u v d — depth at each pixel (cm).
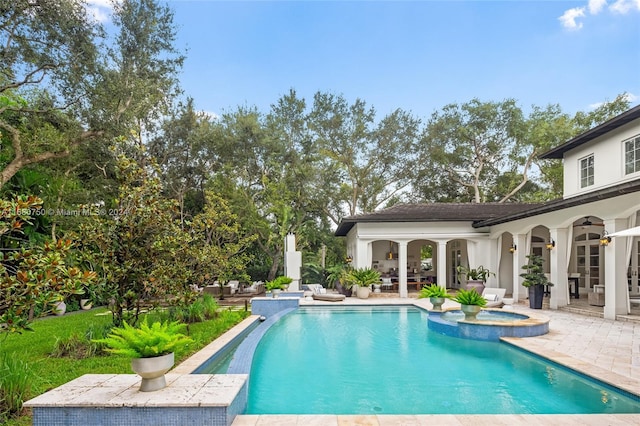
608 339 823
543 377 632
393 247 2328
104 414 379
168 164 2252
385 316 1300
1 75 1265
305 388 602
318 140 2964
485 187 3288
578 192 1421
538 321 897
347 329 1080
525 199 3256
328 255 2938
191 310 1008
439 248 1869
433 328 1023
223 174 2297
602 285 1350
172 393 406
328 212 2998
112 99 1451
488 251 1855
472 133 2984
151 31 1853
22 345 761
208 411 382
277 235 2417
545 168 2995
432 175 3186
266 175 2567
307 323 1177
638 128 1148
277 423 412
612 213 1068
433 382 623
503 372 668
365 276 1738
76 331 877
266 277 2498
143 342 402
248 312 1302
